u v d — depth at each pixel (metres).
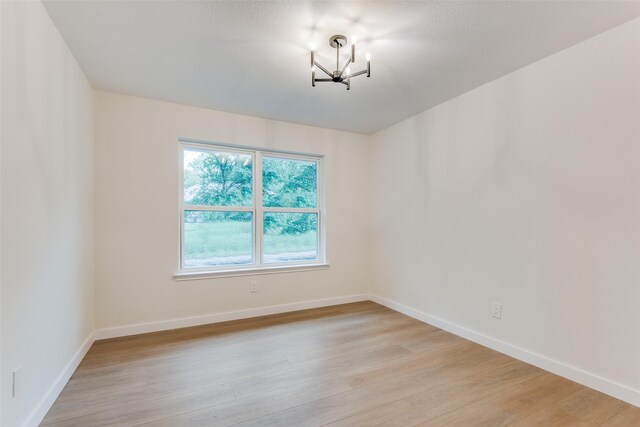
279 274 3.61
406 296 3.55
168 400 1.84
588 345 1.99
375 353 2.51
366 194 4.20
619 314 1.85
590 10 1.71
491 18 1.79
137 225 2.92
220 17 1.79
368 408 1.78
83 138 2.44
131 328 2.88
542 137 2.23
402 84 2.66
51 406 1.76
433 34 1.96
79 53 2.17
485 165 2.65
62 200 1.98
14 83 1.40
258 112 3.35
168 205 3.05
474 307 2.75
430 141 3.22
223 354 2.48
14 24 1.40
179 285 3.10
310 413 1.73
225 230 3.45
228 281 3.33
